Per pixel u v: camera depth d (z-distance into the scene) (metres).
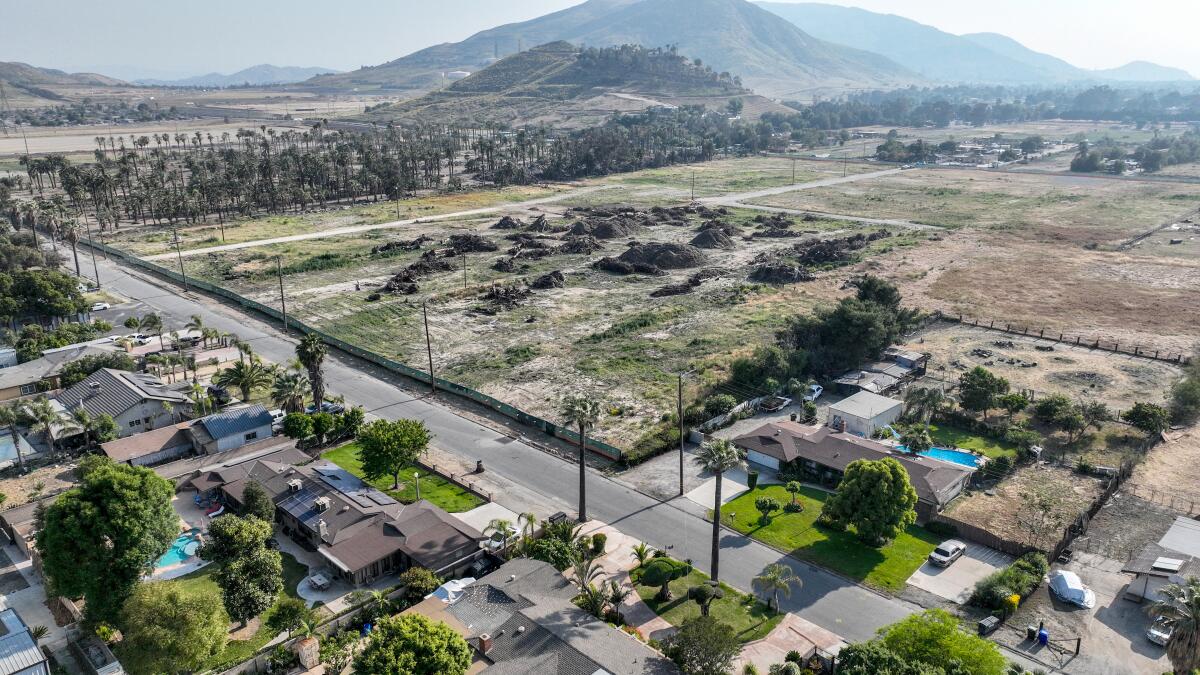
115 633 56.66
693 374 109.00
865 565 65.25
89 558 53.88
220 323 134.25
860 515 66.44
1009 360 114.25
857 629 56.75
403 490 77.25
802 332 112.06
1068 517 71.56
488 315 139.50
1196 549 62.56
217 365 112.88
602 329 131.00
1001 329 129.38
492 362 115.12
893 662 45.09
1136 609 58.81
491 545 65.25
